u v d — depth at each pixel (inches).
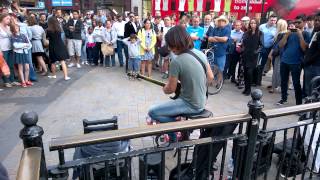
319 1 352.2
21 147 142.0
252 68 233.5
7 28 242.4
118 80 281.6
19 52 245.0
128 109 199.8
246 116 71.6
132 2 767.7
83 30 366.9
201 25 301.0
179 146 66.6
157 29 339.6
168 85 114.3
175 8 406.0
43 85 258.8
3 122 172.9
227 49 258.4
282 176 109.4
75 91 242.1
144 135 59.1
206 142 69.5
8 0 342.3
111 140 56.4
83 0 754.2
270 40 257.4
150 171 85.4
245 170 76.8
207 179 76.8
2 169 47.1
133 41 287.3
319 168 104.2
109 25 344.5
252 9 387.5
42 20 324.5
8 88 247.0
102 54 360.8
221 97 235.3
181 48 110.8
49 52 277.7
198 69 109.3
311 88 116.5
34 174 44.8
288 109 76.5
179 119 116.3
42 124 170.4
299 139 107.9
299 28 205.2
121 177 88.4
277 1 372.5
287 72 207.9
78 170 81.9
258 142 76.5
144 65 296.4
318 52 177.0
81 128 166.2
